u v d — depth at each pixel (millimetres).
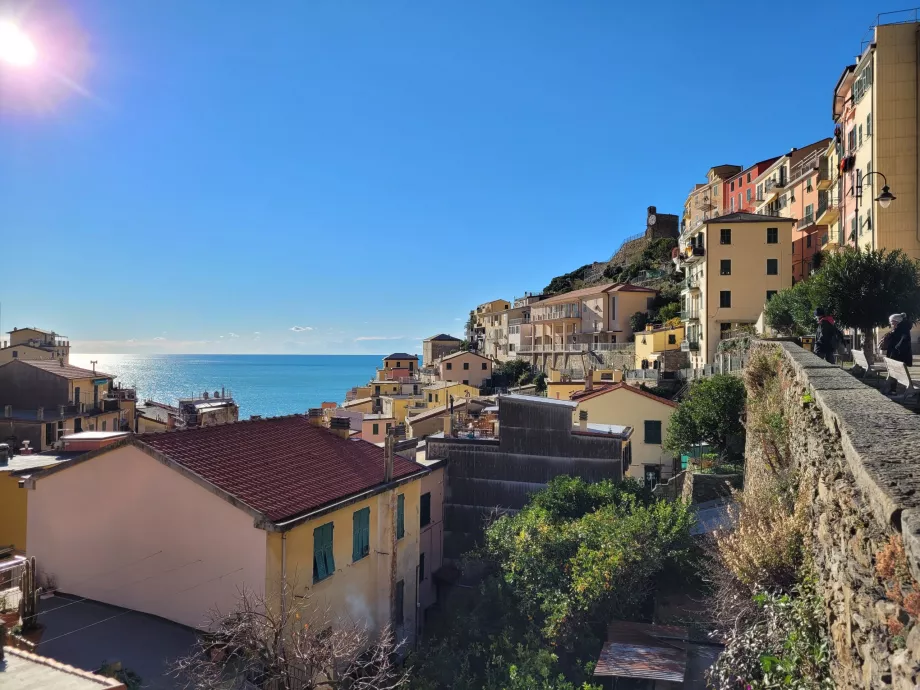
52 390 49531
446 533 27016
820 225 56969
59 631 14328
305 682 12867
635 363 75188
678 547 18281
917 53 36969
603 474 25609
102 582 15875
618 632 15844
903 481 5262
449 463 27359
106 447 15906
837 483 7430
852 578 6137
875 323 21688
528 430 26500
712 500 24906
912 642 4340
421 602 24062
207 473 15562
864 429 7020
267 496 15641
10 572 16062
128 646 13938
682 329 69688
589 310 91688
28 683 8914
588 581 17156
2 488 25016
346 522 17812
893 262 21938
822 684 7090
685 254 64500
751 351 24047
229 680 12875
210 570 14875
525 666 15586
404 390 92188
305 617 15328
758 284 57188
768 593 9789
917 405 11523
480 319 138125
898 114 37156
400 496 20938
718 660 10445
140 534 15625
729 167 91250
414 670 18062
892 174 37062
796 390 13461
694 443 31438
